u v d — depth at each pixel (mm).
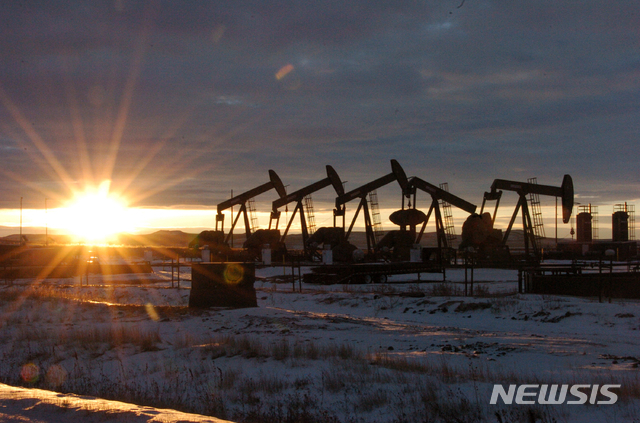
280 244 76875
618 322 21344
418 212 70562
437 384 9594
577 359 12656
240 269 24234
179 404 9055
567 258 83250
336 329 18719
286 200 81500
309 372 11000
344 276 45906
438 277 53656
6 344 15789
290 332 17609
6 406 7023
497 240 69438
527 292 35062
